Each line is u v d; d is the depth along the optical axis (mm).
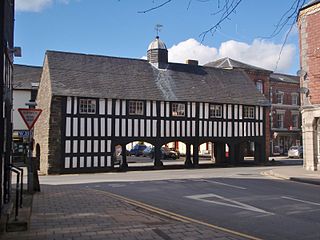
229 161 29453
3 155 7602
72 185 14945
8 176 8852
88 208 8641
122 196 11188
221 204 9656
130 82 26969
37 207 8750
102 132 24531
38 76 36125
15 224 6465
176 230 6465
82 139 23938
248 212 8539
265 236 6340
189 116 27625
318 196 11156
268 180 16547
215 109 28781
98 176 20594
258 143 30656
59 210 8375
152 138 26156
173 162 33531
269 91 42500
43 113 25406
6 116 8602
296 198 10695
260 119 30797
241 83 32438
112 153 24703
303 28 21000
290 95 45688
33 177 11258
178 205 9523
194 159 27844
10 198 9219
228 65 40250
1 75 7078
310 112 20750
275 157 41250
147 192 12195
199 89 29109
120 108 25250
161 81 28359
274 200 10312
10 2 9500
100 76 26391
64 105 23688
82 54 27672
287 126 45031
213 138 28438
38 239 5895
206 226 6855
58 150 23312
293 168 23250
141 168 25750
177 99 27062
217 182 15258
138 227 6699
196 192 12094
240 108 29844
